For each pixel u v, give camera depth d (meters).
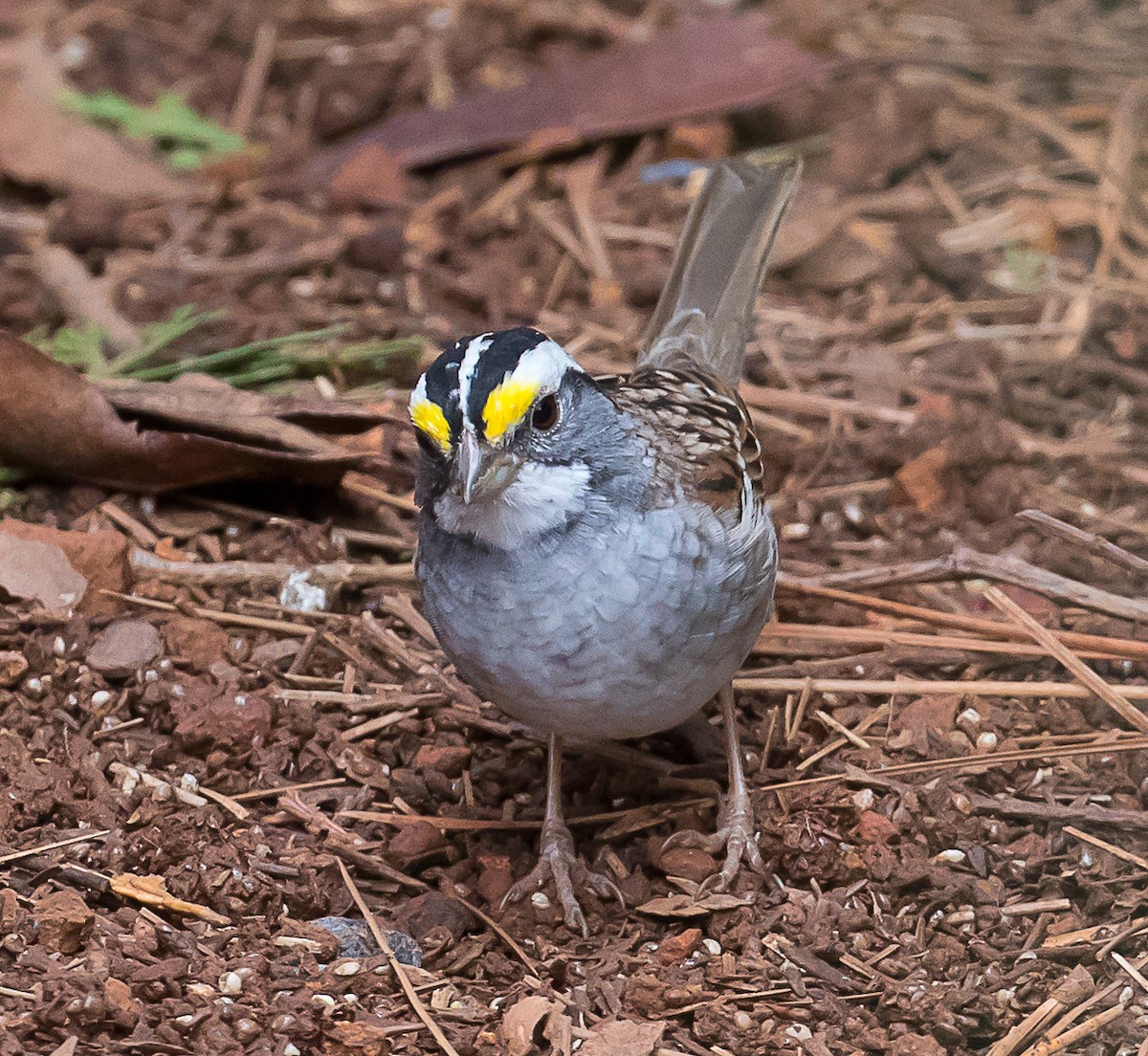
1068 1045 7.55
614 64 14.69
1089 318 12.72
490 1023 7.70
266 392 11.89
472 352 7.35
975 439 11.22
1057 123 14.73
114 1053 7.37
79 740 9.02
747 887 8.45
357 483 11.10
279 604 10.23
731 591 7.70
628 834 8.88
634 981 7.83
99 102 14.50
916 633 9.95
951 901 8.30
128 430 10.52
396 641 9.92
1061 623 10.08
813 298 13.20
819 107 14.79
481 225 13.60
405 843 8.60
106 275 12.95
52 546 10.04
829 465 11.52
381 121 14.88
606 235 13.63
